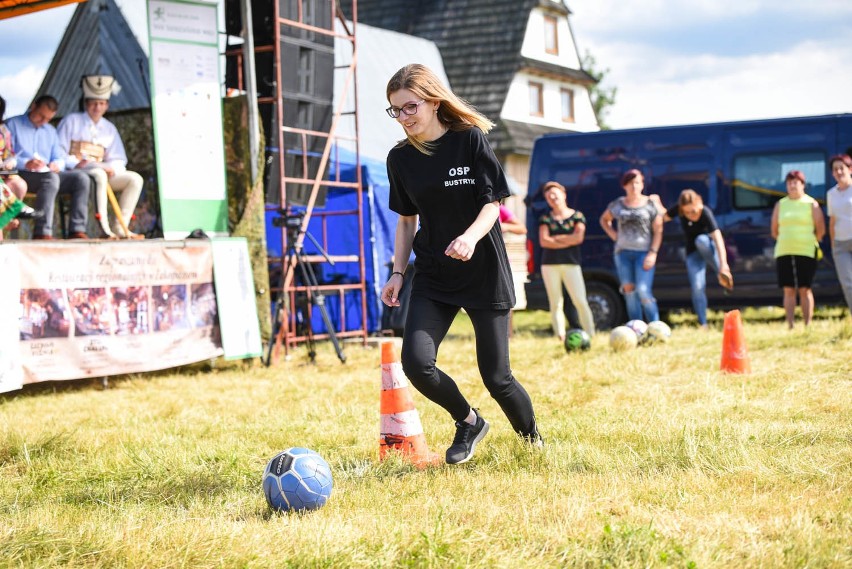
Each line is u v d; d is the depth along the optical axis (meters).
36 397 9.40
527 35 31.94
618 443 5.57
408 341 4.83
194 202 11.41
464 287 4.84
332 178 14.59
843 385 7.65
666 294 14.46
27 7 10.60
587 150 14.97
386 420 5.58
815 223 12.02
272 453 5.98
